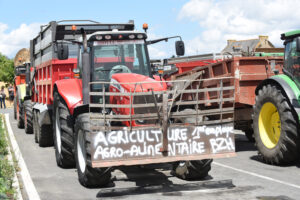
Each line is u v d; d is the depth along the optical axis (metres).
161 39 7.52
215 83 8.88
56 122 8.16
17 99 15.94
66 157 7.57
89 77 6.76
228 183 6.20
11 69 39.78
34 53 12.12
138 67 7.35
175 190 5.88
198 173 6.32
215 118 6.00
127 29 9.84
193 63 13.70
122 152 5.51
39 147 10.53
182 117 5.78
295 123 7.26
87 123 6.02
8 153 8.87
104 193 5.79
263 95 7.93
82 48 7.51
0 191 5.22
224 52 12.98
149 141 5.60
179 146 5.70
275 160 7.56
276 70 8.64
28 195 5.72
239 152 9.30
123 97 6.10
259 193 5.61
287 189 5.82
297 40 7.11
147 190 5.91
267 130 8.02
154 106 5.64
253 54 10.88
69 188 6.16
